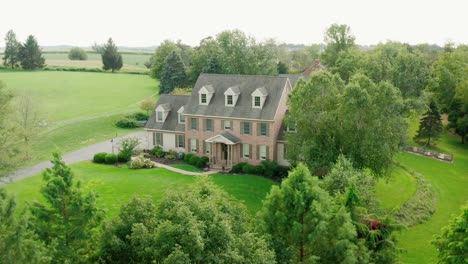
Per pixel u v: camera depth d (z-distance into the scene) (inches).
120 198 1766.7
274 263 852.0
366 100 1670.8
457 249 1059.9
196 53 4648.1
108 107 4015.8
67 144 2780.5
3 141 1857.8
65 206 868.6
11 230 738.2
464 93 3184.1
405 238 1669.5
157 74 5369.1
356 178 1157.7
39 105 3036.4
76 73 6437.0
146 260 836.6
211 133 2412.6
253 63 4033.0
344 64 3021.7
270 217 964.0
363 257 948.6
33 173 2158.0
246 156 2351.1
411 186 2172.7
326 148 1748.3
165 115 2598.4
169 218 865.5
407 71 2731.3
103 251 855.7
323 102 1764.3
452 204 2058.3
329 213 946.7
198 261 788.6
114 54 6840.6
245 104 2354.8
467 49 4638.3
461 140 3316.9
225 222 823.7
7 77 5625.0
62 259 819.4
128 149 2423.7
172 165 2356.1
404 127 1761.8
